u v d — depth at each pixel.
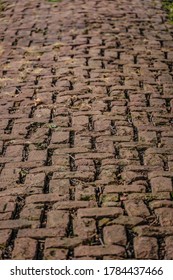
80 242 1.93
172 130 2.74
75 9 5.10
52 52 3.91
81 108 2.98
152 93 3.18
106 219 2.04
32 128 2.78
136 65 3.62
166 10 5.21
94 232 1.98
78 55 3.81
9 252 1.90
